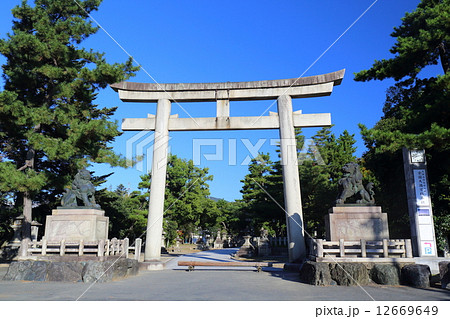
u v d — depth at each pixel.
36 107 16.72
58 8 17.55
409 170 14.80
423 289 8.68
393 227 18.61
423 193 14.45
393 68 13.82
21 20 17.66
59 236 11.53
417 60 13.62
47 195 23.47
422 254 13.86
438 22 12.08
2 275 11.18
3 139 19.88
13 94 13.92
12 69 17.31
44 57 16.69
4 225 21.45
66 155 14.83
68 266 9.88
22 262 10.14
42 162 22.30
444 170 16.28
